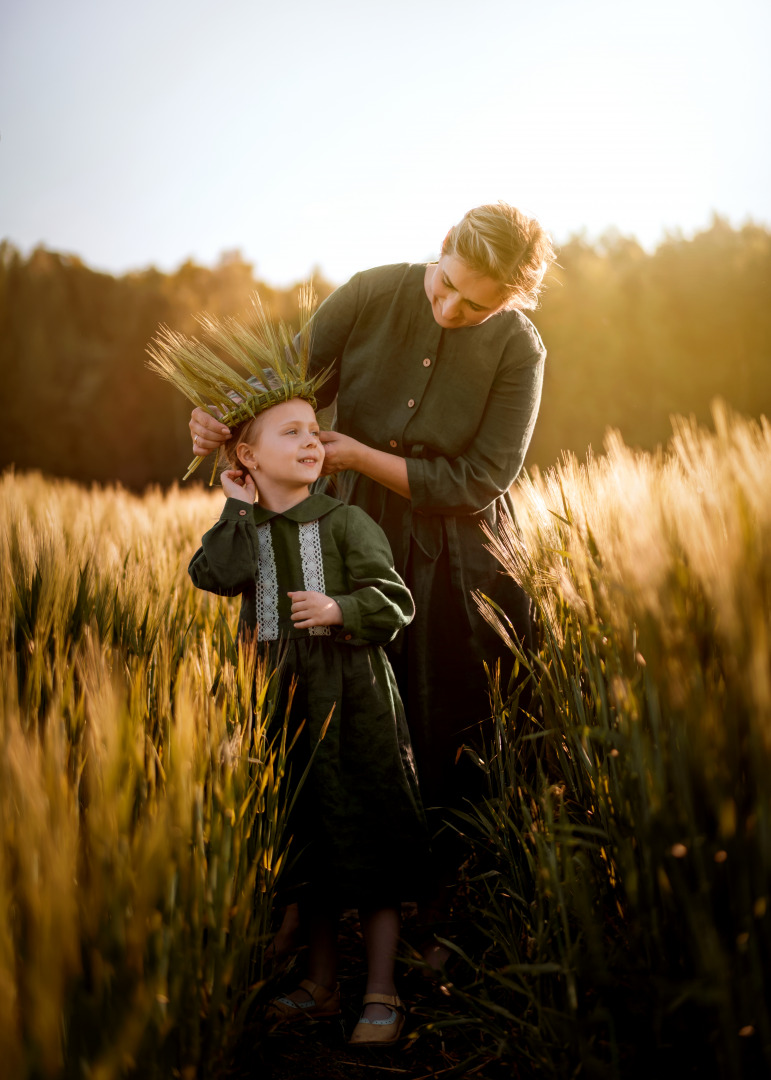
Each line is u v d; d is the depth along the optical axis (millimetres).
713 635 1299
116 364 33688
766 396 23422
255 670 1944
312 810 1963
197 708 1593
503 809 1933
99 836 1127
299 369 2162
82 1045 1007
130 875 1137
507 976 1764
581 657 1854
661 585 1279
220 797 1466
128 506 5234
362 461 2141
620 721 1450
